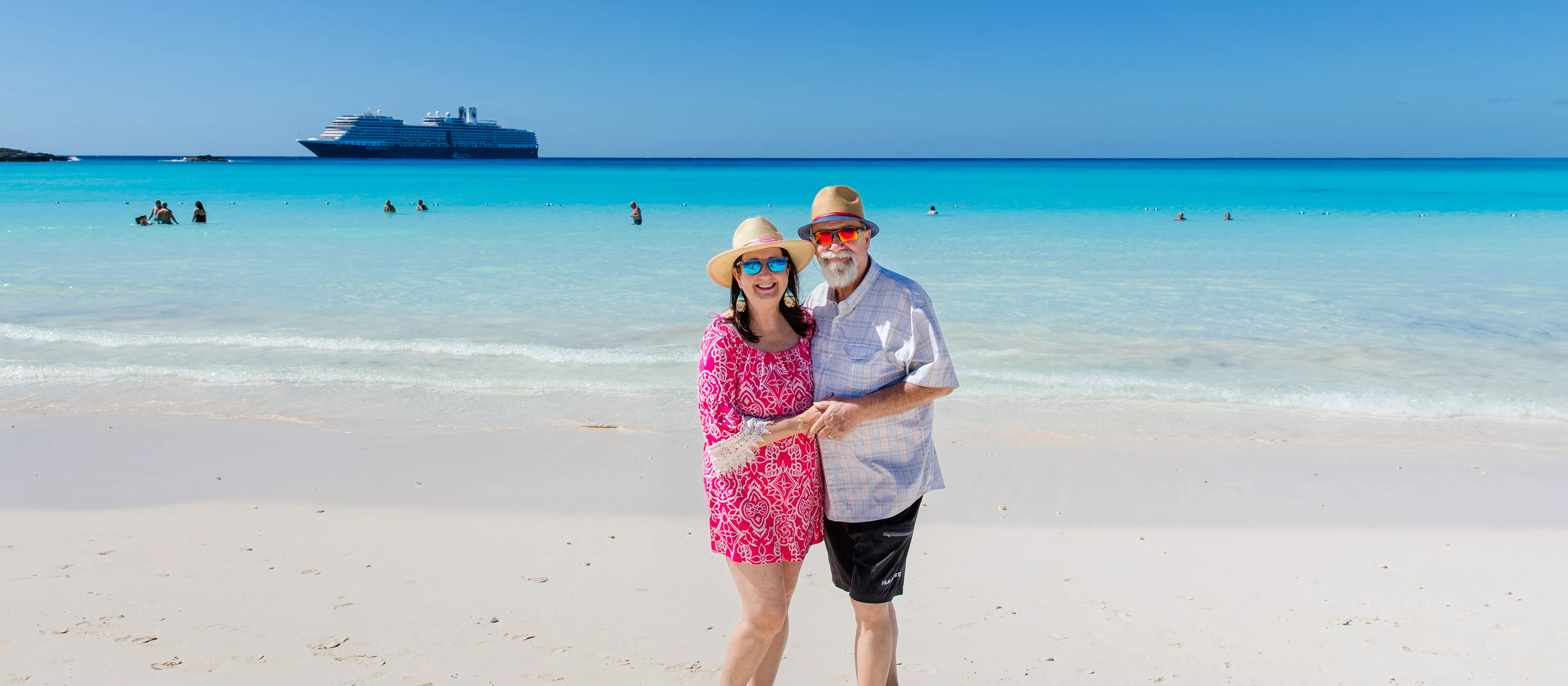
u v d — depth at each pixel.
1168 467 5.74
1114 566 4.25
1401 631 3.55
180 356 8.84
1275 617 3.69
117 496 5.13
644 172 84.44
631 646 3.40
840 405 2.56
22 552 4.27
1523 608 3.76
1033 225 24.52
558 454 5.98
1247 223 25.12
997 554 4.40
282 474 5.55
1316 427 6.68
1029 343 9.52
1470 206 31.92
